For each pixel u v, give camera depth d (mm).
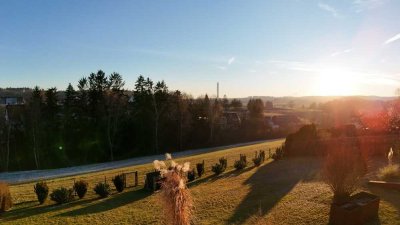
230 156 36188
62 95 69750
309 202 16031
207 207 17031
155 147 67875
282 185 19969
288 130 80812
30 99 63500
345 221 12617
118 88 71688
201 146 71750
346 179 14727
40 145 60094
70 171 46406
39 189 20031
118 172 30703
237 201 17562
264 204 16547
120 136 66188
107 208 18188
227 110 107188
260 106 88250
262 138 77750
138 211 17219
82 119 67875
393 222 12836
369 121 51406
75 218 16688
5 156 57219
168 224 6773
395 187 16938
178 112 70938
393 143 28953
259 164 28203
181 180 6773
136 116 69625
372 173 20578
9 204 18891
